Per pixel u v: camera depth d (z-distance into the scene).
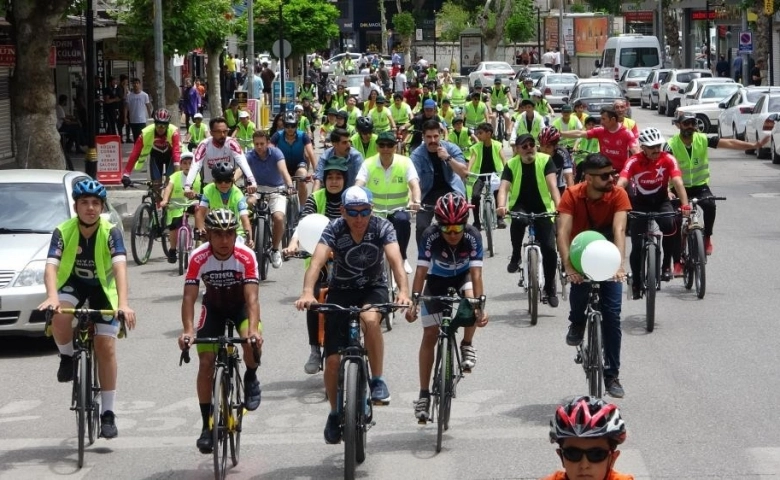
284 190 32.44
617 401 19.38
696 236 28.14
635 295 25.39
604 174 18.81
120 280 16.80
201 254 15.98
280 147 35.59
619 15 162.12
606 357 18.94
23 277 24.06
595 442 8.70
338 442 16.06
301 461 16.69
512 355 22.86
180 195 33.72
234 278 16.03
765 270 32.09
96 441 18.05
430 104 42.84
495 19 155.38
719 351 22.88
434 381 16.98
